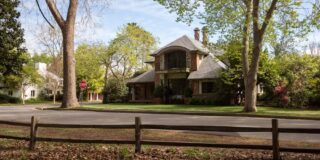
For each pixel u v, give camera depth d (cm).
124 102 4884
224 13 2500
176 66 4472
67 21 3097
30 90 6644
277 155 883
